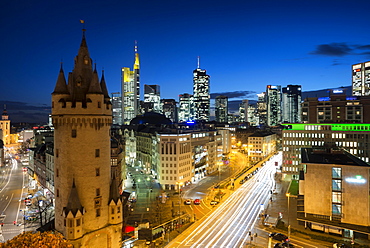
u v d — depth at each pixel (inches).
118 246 2423.7
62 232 2201.0
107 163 2393.0
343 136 6102.4
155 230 3415.4
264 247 2962.6
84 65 2320.4
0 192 5595.5
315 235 3191.4
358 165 3174.2
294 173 6628.9
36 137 7726.4
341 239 3073.3
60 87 2228.1
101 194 2315.5
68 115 2167.8
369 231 2962.6
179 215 4121.6
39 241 1745.8
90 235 2224.4
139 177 7150.6
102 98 2298.2
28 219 3860.7
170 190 5762.8
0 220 3924.7
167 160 5890.8
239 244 3046.3
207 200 4980.3
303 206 3769.7
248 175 7150.6
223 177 7096.5
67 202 2191.2
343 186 3208.7
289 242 2938.0
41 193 5241.1
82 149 2215.8
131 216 4079.7
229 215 4106.8
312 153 4325.8
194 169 6678.2
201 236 3289.9
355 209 3144.7
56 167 2335.1
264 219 3789.4
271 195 5196.9
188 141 6309.1
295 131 6619.1
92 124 2249.0
